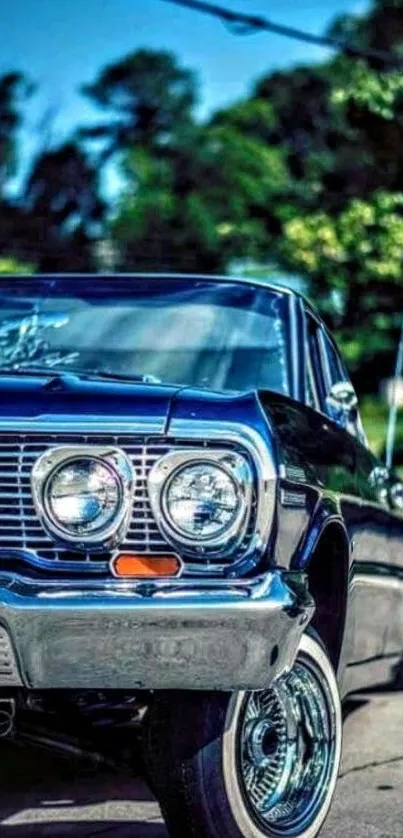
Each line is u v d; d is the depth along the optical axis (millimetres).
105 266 54812
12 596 3801
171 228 55219
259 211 45406
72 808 5129
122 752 4422
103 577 3877
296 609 3898
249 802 4168
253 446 3959
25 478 3930
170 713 4082
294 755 4387
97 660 3832
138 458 3924
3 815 5031
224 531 3900
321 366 5785
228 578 3893
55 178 60500
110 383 4191
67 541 3893
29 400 4008
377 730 6543
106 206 60875
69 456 3922
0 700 4109
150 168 56531
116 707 4273
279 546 4008
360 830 4898
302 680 4406
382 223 33750
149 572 3883
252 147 55938
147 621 3799
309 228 34969
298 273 36031
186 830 4152
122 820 4977
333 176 42562
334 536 4637
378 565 5430
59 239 59469
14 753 5910
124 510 3898
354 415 5613
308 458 4363
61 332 5809
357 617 5125
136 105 62375
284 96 58156
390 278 33906
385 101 26922
